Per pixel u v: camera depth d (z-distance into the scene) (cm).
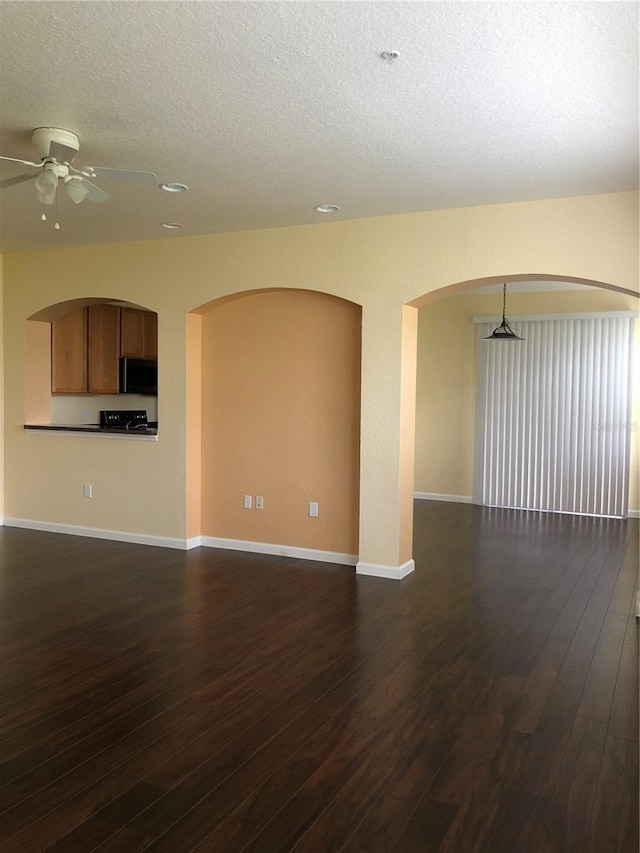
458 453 868
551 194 430
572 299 802
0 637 376
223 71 272
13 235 566
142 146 357
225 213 487
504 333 715
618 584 494
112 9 229
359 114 313
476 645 372
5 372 664
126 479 608
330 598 454
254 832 212
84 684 318
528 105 299
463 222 466
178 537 587
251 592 465
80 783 237
